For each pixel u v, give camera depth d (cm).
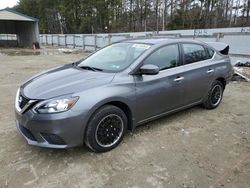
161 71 377
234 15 4453
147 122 393
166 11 4631
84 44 2389
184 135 382
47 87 310
